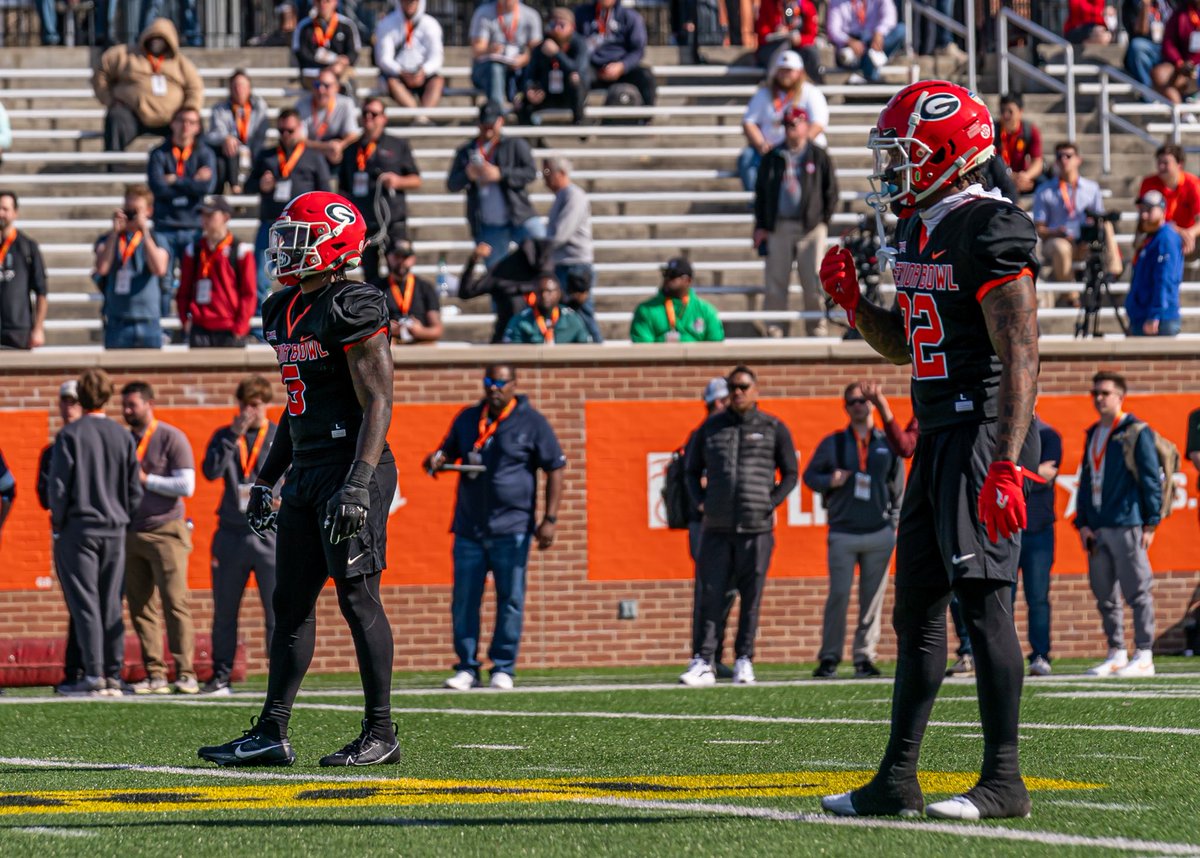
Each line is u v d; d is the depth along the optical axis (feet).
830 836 50.34
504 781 66.64
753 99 218.79
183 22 249.75
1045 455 145.18
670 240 213.25
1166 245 181.98
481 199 194.29
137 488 132.67
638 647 171.94
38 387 168.55
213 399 169.68
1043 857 46.34
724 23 261.24
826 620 146.00
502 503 137.59
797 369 174.29
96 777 70.18
